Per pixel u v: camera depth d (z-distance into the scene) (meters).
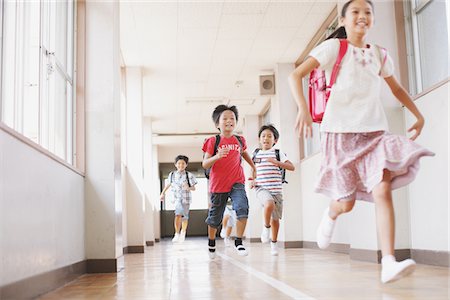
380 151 2.09
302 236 7.95
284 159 5.45
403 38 4.52
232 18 6.41
